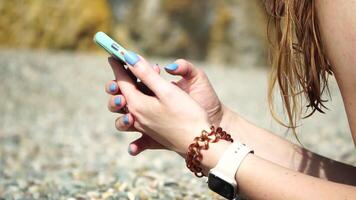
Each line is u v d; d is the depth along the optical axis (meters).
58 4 13.55
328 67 2.00
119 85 1.98
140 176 3.38
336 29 1.82
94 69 11.51
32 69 10.68
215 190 1.84
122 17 14.66
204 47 14.92
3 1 13.09
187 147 1.88
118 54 1.95
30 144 5.81
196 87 2.22
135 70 1.92
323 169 2.26
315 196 1.73
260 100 9.95
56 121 7.53
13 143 5.83
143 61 1.93
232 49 15.04
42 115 7.93
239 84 11.59
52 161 4.82
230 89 10.94
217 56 14.98
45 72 10.65
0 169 4.34
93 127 7.11
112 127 7.13
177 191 2.86
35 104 8.64
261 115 8.48
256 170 1.80
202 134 1.86
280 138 2.34
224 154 1.83
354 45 1.79
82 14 13.70
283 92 2.10
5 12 13.10
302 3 1.95
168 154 5.18
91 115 8.09
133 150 2.10
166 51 14.64
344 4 1.79
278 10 2.05
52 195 2.94
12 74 10.16
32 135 6.39
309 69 2.04
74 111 8.35
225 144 1.86
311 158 2.29
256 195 1.80
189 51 14.80
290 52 2.02
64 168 4.33
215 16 14.86
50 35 13.50
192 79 2.21
